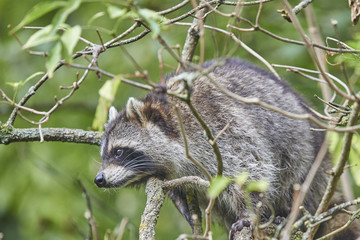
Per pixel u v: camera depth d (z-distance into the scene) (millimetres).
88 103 16438
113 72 15805
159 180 9938
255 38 14820
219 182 6668
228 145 10484
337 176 7492
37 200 15727
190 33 10938
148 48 15680
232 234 9930
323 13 14578
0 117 16969
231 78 10922
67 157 16016
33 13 6230
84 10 15836
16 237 15539
